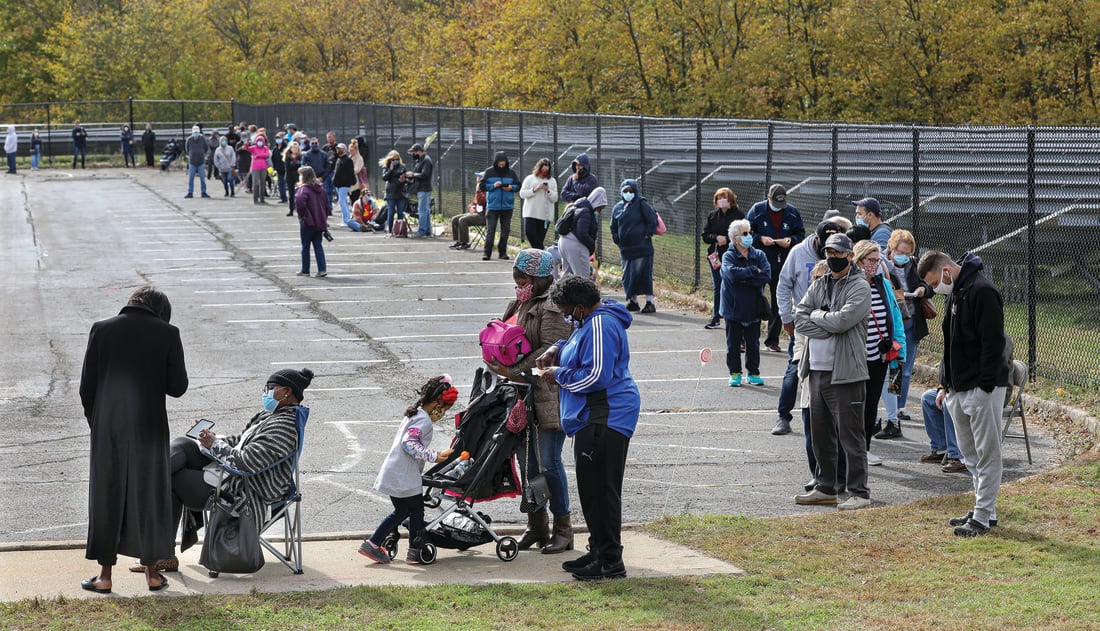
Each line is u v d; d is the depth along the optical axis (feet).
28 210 115.55
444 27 200.95
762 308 45.11
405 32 209.77
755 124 63.36
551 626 20.66
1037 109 109.50
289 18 214.48
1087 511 28.19
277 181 130.00
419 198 93.76
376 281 72.08
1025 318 49.67
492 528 27.71
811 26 123.95
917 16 115.55
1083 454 34.60
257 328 57.72
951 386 27.22
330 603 22.08
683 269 70.79
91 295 67.26
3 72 238.27
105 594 22.97
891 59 115.55
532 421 25.93
